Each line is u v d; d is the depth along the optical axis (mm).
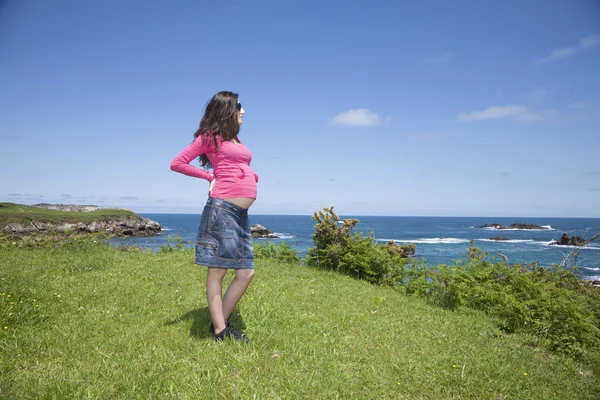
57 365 2947
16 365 2920
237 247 3572
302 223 148250
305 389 2832
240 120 3643
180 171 3568
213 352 3277
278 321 4273
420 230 99188
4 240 11117
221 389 2721
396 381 3137
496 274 7477
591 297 6535
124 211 63688
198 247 3559
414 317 5434
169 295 5375
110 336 3664
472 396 3016
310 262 10445
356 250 9719
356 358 3561
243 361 3156
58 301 4699
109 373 2812
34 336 3504
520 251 37688
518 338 4938
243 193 3557
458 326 5254
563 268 7910
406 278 9281
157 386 2670
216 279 3635
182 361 3111
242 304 4762
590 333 4934
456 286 6820
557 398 3139
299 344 3672
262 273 7875
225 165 3557
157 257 9273
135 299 5047
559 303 5414
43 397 2441
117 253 9883
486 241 56219
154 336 3691
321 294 6309
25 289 4910
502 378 3359
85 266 7523
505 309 5957
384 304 6164
